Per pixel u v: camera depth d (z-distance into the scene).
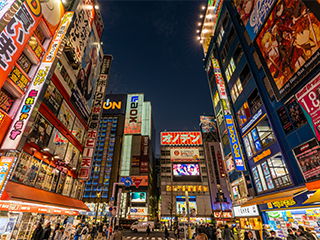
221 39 30.62
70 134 19.53
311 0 11.30
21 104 11.16
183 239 23.77
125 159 84.69
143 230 38.28
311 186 11.43
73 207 17.80
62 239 14.79
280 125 15.38
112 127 93.75
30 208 12.03
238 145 21.00
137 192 75.06
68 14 16.28
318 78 11.46
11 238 10.45
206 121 77.56
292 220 13.23
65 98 18.42
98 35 28.05
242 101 22.42
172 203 63.75
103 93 27.45
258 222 17.12
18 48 10.21
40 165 14.30
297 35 12.63
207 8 41.34
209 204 63.91
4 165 9.84
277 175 15.48
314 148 11.95
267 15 15.82
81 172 21.80
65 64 18.47
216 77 27.52
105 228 22.98
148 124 96.62
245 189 20.28
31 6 11.43
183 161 73.50
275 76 15.01
